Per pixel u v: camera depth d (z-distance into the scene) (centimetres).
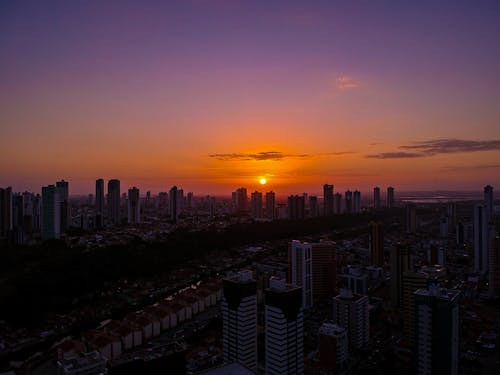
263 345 14825
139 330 15500
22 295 18600
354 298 15712
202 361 13575
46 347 16175
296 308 10756
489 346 14838
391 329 17250
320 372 12888
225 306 11956
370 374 12938
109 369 7856
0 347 15725
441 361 10556
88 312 19812
